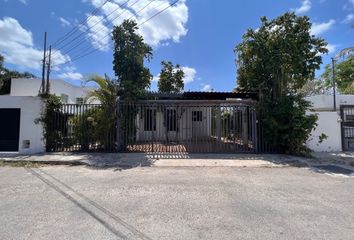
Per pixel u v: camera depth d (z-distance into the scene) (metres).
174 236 3.63
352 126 12.66
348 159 10.45
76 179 7.10
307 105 11.36
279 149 11.65
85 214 4.45
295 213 4.58
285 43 11.55
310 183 6.81
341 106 12.62
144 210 4.67
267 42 11.81
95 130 11.73
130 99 12.01
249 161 9.98
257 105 12.02
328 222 4.17
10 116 11.77
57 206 4.85
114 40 12.34
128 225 4.00
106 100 11.86
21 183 6.63
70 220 4.18
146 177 7.39
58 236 3.60
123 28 12.35
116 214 4.46
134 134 12.23
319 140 12.20
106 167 8.91
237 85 14.51
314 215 4.48
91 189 6.06
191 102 12.59
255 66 12.30
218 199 5.36
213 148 12.66
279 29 11.93
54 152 11.62
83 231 3.77
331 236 3.65
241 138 12.23
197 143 14.12
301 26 11.59
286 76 11.78
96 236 3.62
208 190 6.04
